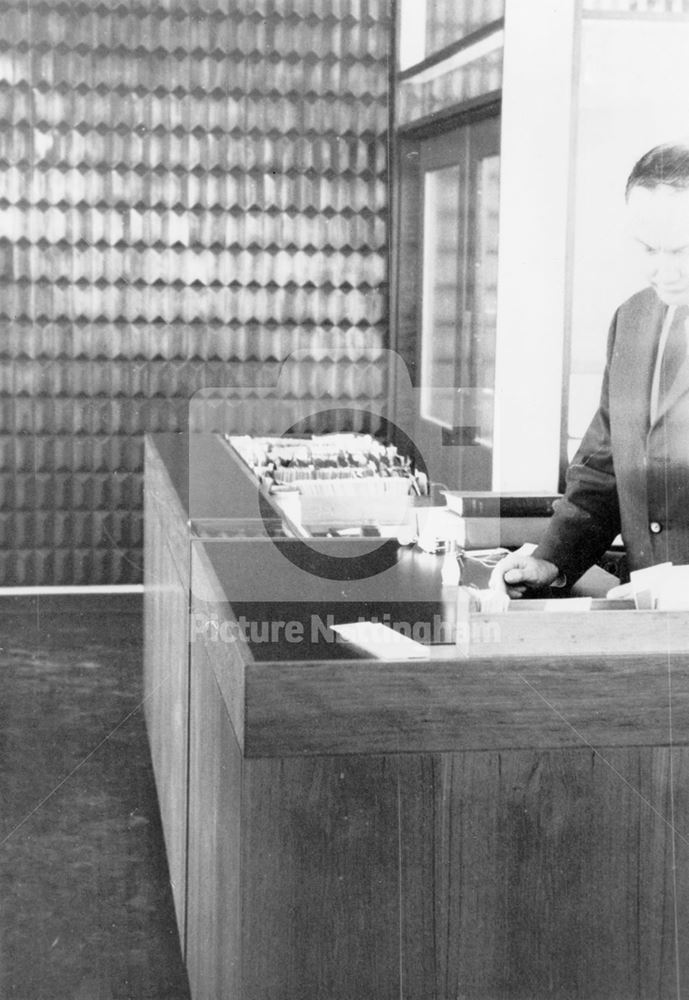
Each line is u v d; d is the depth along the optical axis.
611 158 2.58
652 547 2.38
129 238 3.09
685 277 2.46
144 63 3.06
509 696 1.36
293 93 3.08
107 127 3.04
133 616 3.13
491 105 2.70
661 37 2.54
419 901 1.35
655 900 1.41
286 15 3.06
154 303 3.14
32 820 2.45
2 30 2.96
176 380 3.17
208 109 3.12
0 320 3.06
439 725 1.34
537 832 1.38
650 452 2.41
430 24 2.89
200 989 1.69
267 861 1.32
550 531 2.38
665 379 2.41
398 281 3.07
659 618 1.49
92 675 2.89
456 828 1.36
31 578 3.14
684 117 2.55
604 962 1.41
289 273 3.16
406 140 3.08
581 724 1.39
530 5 2.56
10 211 3.05
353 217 3.10
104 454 3.14
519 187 2.63
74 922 2.09
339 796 1.32
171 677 2.13
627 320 2.51
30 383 3.12
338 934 1.33
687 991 1.42
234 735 1.35
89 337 3.15
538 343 2.65
